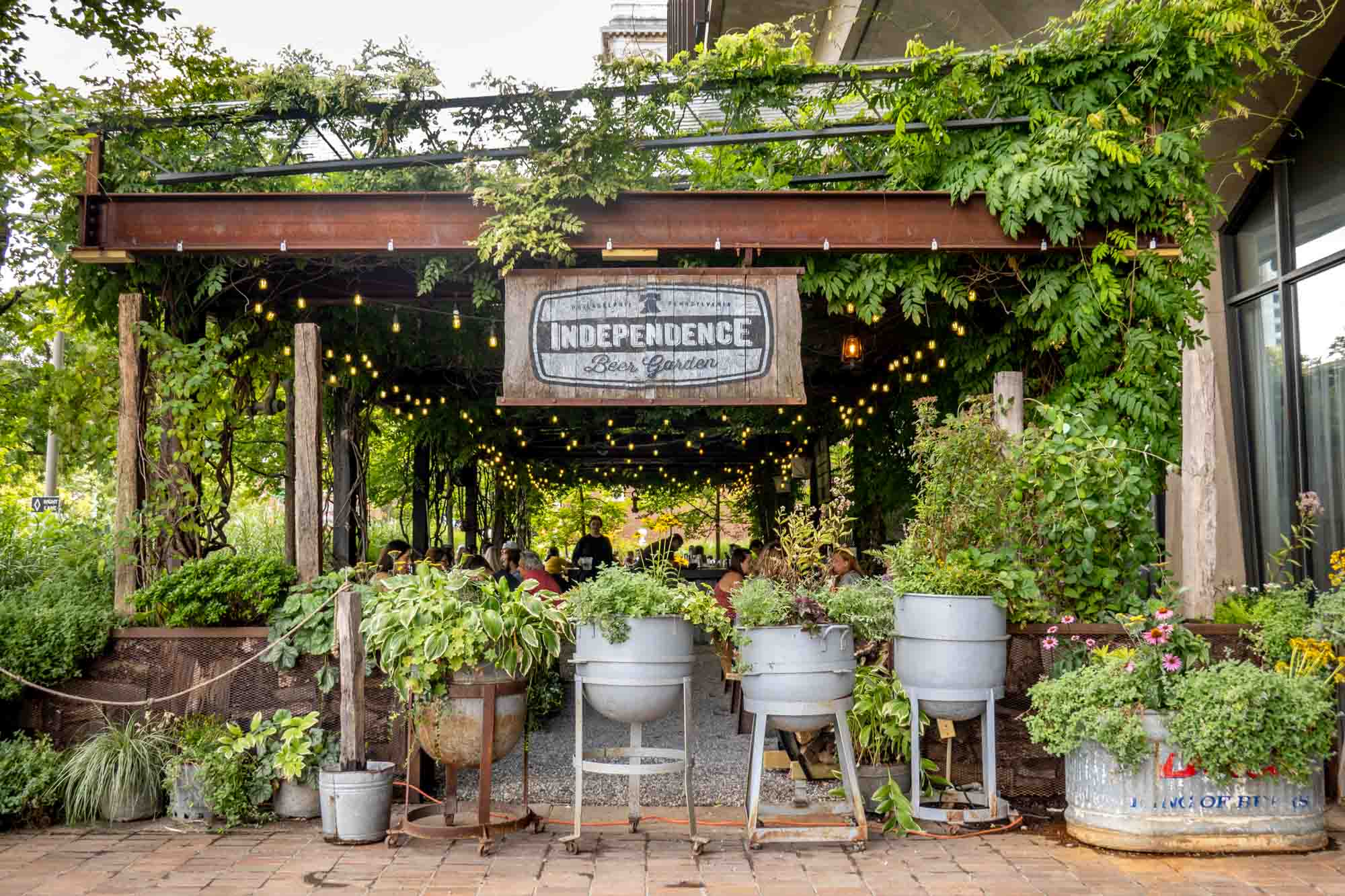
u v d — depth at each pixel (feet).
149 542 21.22
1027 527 18.72
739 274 20.95
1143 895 13.28
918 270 21.66
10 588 22.24
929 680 16.29
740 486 74.84
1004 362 24.71
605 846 15.85
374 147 21.70
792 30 21.67
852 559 20.94
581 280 20.90
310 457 20.12
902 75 21.06
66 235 22.56
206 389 22.11
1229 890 13.44
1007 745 17.87
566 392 20.72
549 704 24.93
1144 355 21.02
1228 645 17.80
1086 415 21.22
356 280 25.16
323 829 16.14
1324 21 21.63
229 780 16.81
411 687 15.38
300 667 18.42
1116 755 15.01
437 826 15.52
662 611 15.47
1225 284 29.25
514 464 60.95
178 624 18.67
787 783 19.95
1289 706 14.84
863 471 37.91
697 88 21.17
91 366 30.22
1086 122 20.62
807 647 15.34
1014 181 20.57
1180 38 20.84
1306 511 19.36
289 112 21.62
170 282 22.50
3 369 34.17
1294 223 26.35
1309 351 25.88
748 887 13.79
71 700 18.39
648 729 25.14
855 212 21.17
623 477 74.28
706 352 20.79
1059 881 13.92
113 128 21.57
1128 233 21.18
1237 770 14.87
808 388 39.70
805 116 21.61
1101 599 18.66
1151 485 19.76
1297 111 25.40
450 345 30.50
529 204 20.63
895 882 13.96
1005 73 21.21
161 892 13.58
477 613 15.60
